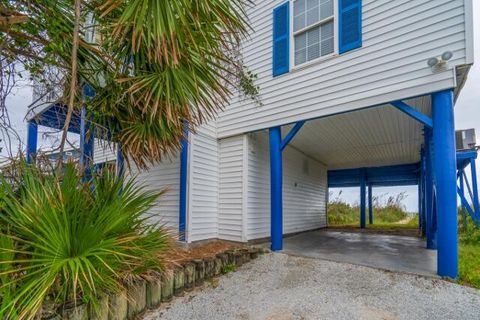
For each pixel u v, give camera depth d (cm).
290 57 540
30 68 291
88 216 226
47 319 210
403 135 673
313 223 937
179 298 329
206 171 599
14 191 224
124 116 345
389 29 425
